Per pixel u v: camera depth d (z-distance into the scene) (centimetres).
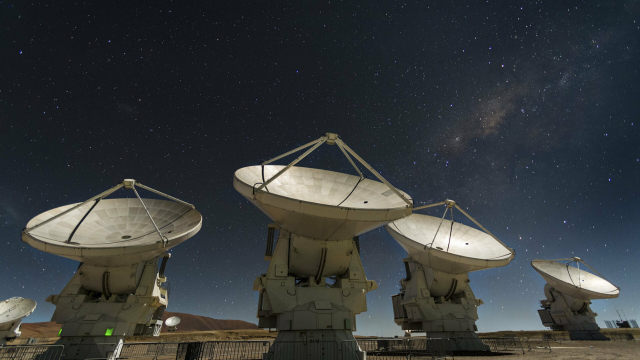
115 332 1986
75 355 1912
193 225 2172
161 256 2423
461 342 2717
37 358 1895
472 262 2608
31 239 1856
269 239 2170
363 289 2036
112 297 2106
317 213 1748
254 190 1739
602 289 4031
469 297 2914
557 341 3906
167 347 3288
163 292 2431
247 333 5875
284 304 1914
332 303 1947
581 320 4050
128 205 2461
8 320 3484
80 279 2097
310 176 2305
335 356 1830
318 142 1819
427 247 2605
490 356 2330
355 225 1866
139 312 2080
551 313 4272
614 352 2425
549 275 4172
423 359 2220
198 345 1909
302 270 2077
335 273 2106
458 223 3262
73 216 2225
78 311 2020
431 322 2814
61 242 1981
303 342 1845
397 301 3150
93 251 1867
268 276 1981
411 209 1897
